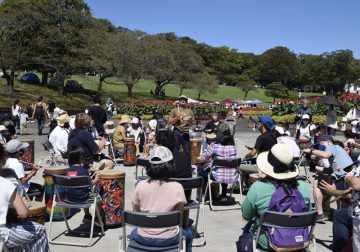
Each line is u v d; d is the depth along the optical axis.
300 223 3.60
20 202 3.92
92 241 5.73
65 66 40.50
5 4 42.19
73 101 43.47
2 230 3.91
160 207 4.01
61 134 8.73
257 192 3.74
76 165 5.99
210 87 58.53
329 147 6.95
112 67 44.94
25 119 21.48
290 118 22.62
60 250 5.42
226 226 6.48
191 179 5.47
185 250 4.13
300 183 3.87
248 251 3.77
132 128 13.09
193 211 7.23
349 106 20.91
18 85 44.97
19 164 5.98
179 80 55.62
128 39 47.88
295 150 8.24
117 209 6.24
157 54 51.00
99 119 11.65
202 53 107.50
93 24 44.38
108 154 12.99
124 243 4.07
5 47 37.00
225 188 7.77
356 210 3.94
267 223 3.58
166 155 4.10
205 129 12.13
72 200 5.78
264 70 121.88
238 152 15.00
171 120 9.55
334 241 4.49
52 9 40.84
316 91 119.62
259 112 38.56
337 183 5.99
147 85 75.75
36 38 38.78
